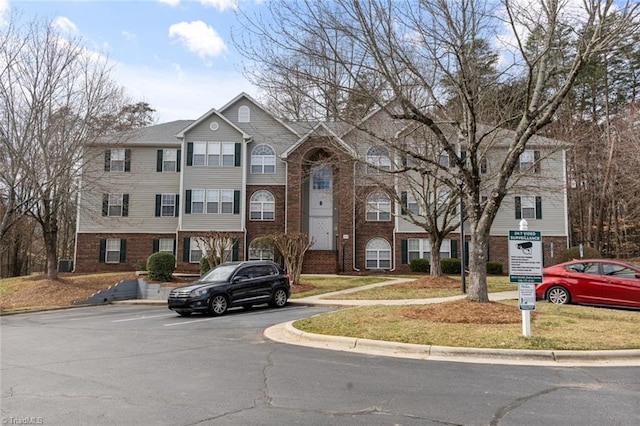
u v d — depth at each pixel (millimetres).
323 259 29266
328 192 31250
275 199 31047
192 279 23844
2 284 25062
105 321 14578
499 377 6863
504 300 15539
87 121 21094
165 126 34469
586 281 14094
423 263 29031
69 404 5719
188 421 5090
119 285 22078
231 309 16516
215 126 31062
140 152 32125
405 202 29734
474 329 9555
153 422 5062
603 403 5648
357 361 7996
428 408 5484
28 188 20438
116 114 22859
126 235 31562
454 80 11539
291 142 31312
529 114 11078
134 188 31797
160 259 23000
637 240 37469
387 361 7980
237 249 30094
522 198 29844
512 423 4988
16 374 7312
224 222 30406
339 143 18609
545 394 6012
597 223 35656
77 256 31344
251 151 31422
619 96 35688
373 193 25656
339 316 11727
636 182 26656
